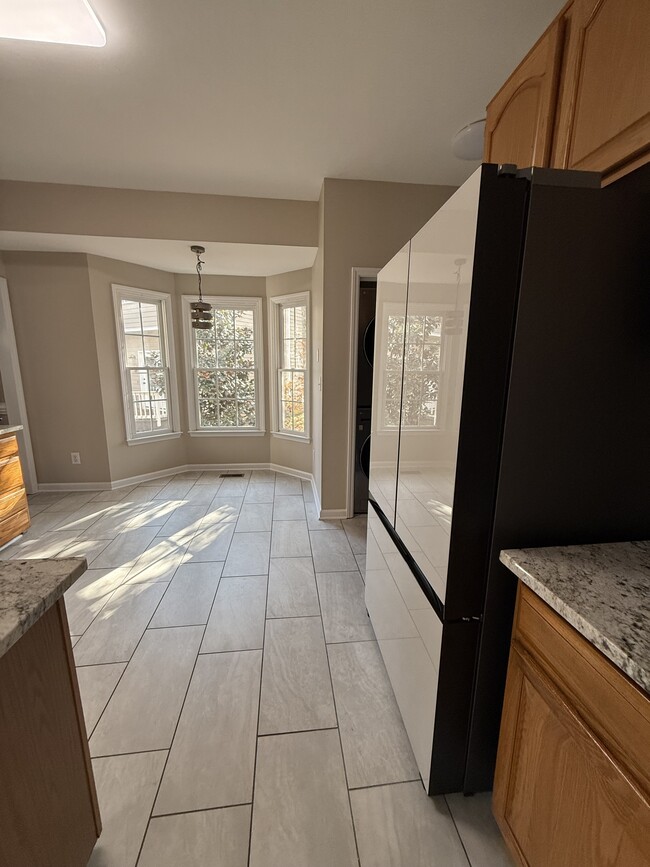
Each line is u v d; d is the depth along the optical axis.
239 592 2.19
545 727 0.80
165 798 1.14
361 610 2.04
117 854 1.01
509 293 0.83
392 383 1.38
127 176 2.70
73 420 3.74
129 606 2.06
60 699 0.86
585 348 0.87
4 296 3.38
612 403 0.90
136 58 1.62
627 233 0.83
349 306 2.90
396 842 1.04
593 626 0.64
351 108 1.97
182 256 3.48
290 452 4.38
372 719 1.41
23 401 3.62
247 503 3.56
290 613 2.01
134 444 4.03
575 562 0.86
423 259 1.07
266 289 4.27
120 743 1.31
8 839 0.70
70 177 2.72
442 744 1.08
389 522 1.46
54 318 3.52
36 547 2.72
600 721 0.66
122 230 2.93
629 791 0.60
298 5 1.38
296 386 4.22
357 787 1.18
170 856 1.01
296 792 1.16
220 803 1.13
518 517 0.93
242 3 1.36
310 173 2.65
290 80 1.76
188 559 2.56
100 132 2.17
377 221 2.79
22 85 1.78
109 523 3.12
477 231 0.79
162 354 4.21
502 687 1.04
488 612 0.98
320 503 3.27
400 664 1.35
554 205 0.80
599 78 0.86
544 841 0.81
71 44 1.53
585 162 0.91
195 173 2.65
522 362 0.85
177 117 2.04
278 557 2.59
